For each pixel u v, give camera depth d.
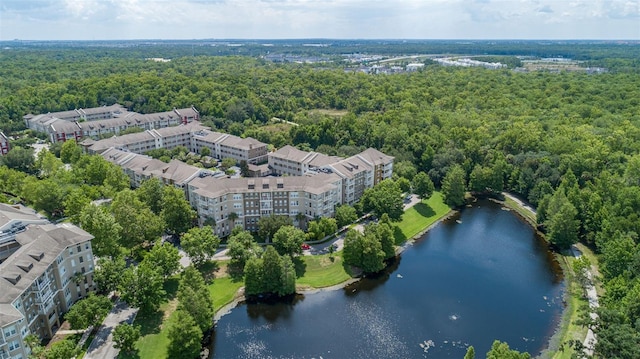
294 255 167.50
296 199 185.38
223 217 180.38
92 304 120.69
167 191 178.00
